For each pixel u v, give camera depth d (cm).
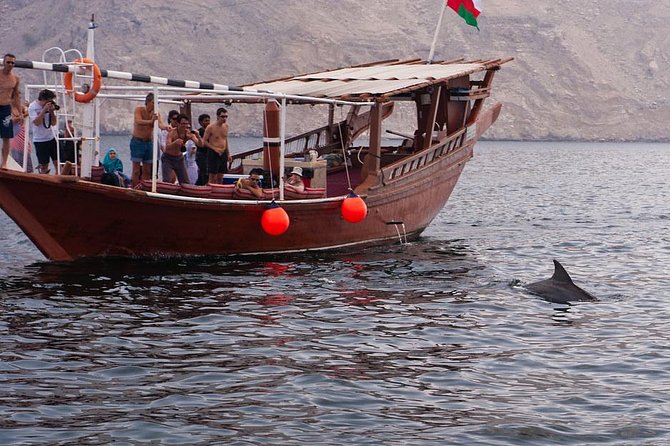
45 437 1127
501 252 2631
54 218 2083
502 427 1182
